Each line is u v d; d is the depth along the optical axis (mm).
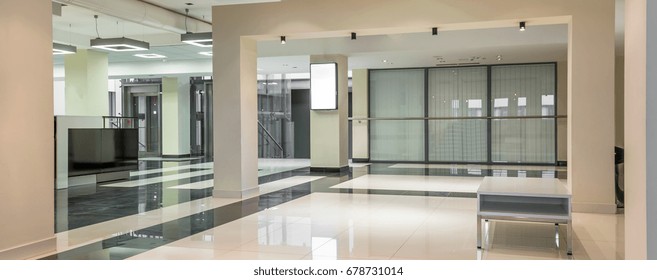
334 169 14977
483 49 13445
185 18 12438
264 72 19531
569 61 8312
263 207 8656
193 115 23375
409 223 7164
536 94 17125
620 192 8633
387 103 18750
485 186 6293
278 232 6586
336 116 14875
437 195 9992
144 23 11367
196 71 19109
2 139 5184
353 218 7570
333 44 14195
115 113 24609
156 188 11422
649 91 3105
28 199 5465
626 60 3625
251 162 10188
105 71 16844
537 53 14383
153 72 19594
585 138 8016
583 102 8008
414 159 18578
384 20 8883
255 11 9602
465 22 8477
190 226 7043
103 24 13977
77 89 16266
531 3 8156
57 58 18234
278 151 23266
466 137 18016
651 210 3107
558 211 5734
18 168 5355
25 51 5438
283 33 9477
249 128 10125
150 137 23922
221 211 8273
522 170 15242
